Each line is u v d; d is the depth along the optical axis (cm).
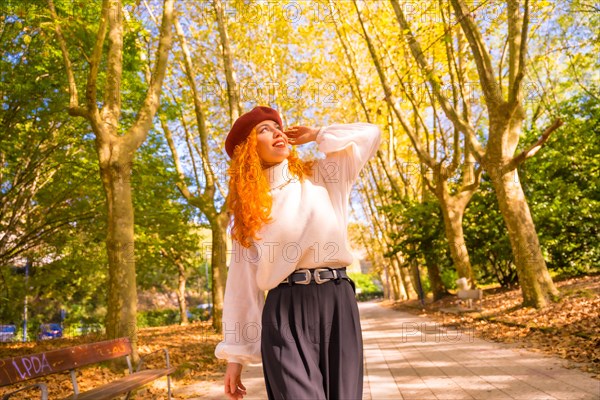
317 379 175
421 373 714
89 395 447
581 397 485
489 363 738
